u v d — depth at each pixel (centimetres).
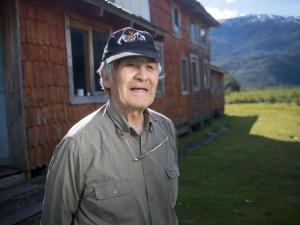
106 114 186
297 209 546
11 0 504
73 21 664
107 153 174
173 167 200
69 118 632
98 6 609
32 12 552
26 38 536
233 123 1966
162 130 208
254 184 694
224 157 965
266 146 1145
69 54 640
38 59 559
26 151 512
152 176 185
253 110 3036
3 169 507
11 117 513
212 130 1642
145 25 825
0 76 532
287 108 3116
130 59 187
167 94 1239
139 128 194
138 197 177
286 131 1533
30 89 536
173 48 1354
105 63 192
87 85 721
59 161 174
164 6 1291
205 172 797
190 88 1567
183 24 1513
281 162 897
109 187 171
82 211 175
